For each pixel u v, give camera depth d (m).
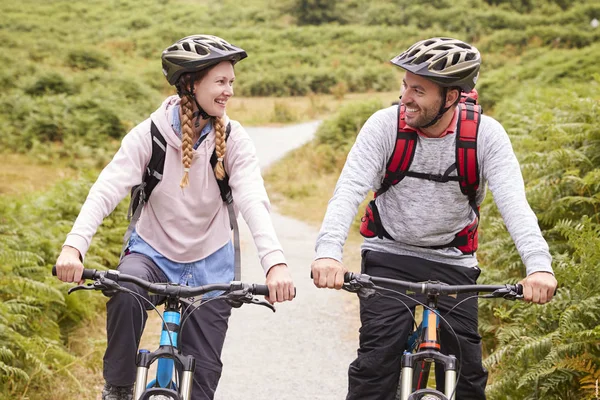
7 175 17.72
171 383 3.05
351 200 3.31
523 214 3.23
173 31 45.88
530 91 15.39
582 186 6.36
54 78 25.53
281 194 17.20
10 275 6.20
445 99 3.31
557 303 4.91
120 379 3.24
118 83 26.88
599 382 4.31
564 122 7.53
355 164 3.40
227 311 3.49
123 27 48.06
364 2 51.81
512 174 3.36
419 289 3.01
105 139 21.17
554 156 6.65
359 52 43.78
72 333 6.79
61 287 6.79
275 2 51.97
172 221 3.46
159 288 2.95
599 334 4.41
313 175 19.02
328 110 31.22
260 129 26.52
